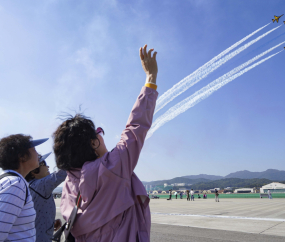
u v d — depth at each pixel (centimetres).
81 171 145
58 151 160
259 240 609
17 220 170
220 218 1047
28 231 177
